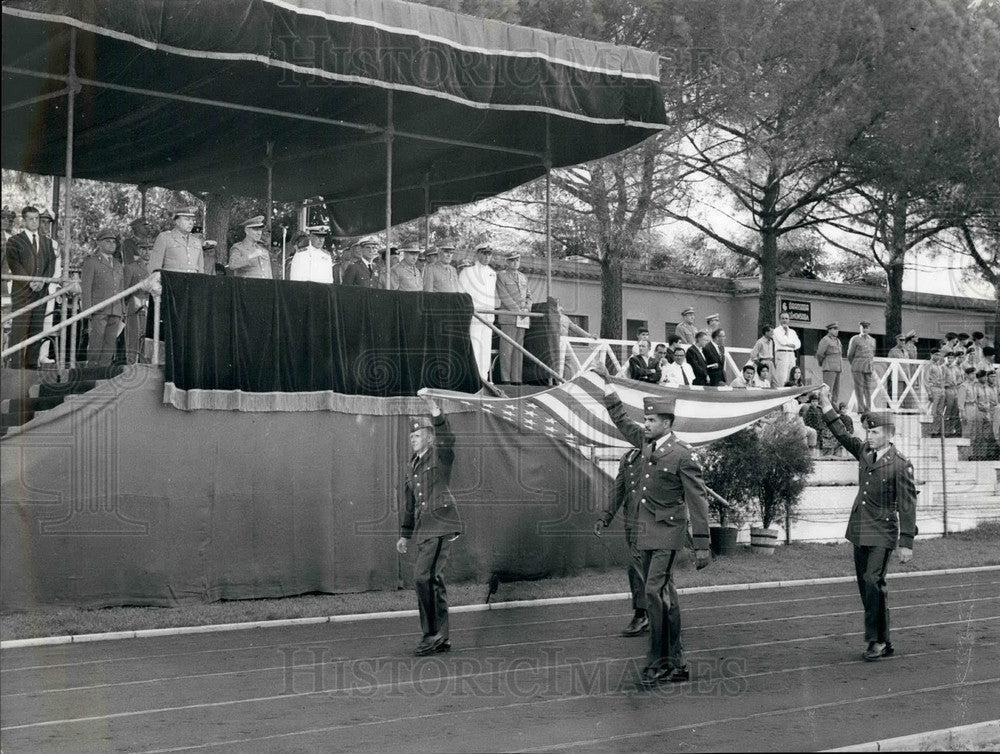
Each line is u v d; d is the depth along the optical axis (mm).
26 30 10102
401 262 14734
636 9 16938
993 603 12938
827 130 18016
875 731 7105
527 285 15250
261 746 6691
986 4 18516
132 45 11906
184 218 12891
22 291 11523
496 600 12547
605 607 12320
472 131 15336
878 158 18453
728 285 24703
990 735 7098
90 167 16016
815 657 9703
